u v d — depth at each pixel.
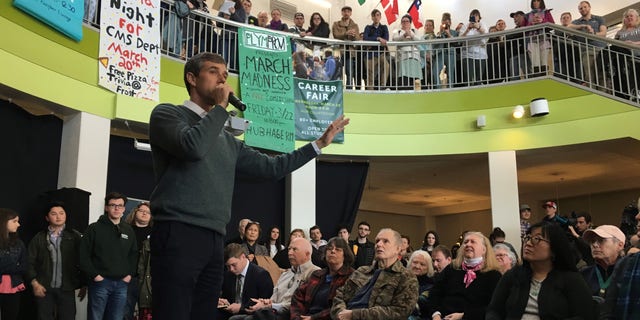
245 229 7.07
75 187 6.55
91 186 6.74
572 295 3.29
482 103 8.91
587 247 5.57
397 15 12.61
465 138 8.94
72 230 5.59
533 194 13.36
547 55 8.55
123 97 7.16
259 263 6.47
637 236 4.58
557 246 3.37
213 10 11.09
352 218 9.15
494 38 9.35
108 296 5.39
